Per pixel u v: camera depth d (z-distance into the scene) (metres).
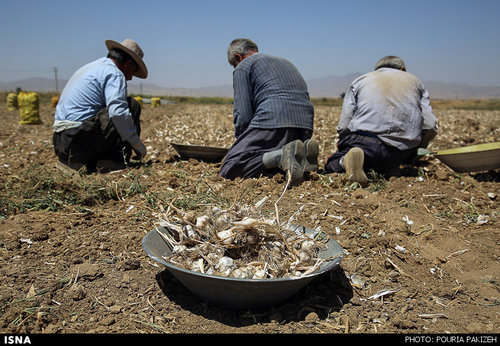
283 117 4.47
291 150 4.26
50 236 3.10
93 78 4.74
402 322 2.21
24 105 12.16
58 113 4.78
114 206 3.77
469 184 4.48
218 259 2.25
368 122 4.54
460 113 22.34
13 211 3.54
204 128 10.97
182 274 2.09
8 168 5.36
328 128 10.73
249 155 4.50
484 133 9.81
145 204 3.73
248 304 2.22
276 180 4.43
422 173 4.92
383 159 4.54
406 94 4.51
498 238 3.26
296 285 2.14
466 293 2.60
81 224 3.33
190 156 5.59
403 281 2.68
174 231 2.53
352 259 2.89
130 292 2.43
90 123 4.65
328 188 4.27
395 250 3.04
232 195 3.99
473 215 3.71
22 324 2.12
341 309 2.34
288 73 4.60
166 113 17.44
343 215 3.58
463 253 3.04
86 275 2.55
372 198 3.95
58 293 2.39
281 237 2.36
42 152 6.72
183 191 4.14
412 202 4.00
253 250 2.34
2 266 2.65
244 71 4.61
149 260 2.79
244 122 4.65
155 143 7.69
